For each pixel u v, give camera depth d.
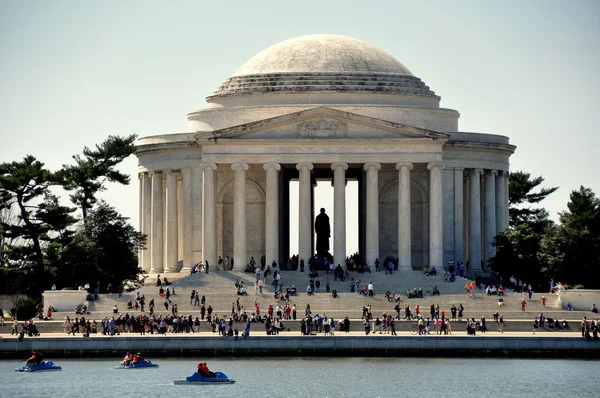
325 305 194.50
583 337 163.00
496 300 194.88
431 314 184.62
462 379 147.25
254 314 186.62
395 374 150.62
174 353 164.50
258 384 144.25
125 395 138.38
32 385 144.50
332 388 142.00
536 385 143.62
